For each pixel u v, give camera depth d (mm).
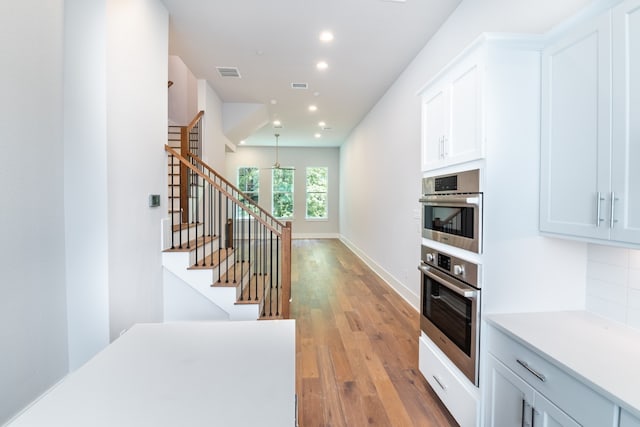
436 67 3488
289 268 3344
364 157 7191
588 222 1387
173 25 3395
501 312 1723
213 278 3221
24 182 1716
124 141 2387
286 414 812
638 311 1508
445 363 2086
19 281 1682
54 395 890
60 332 2045
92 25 2137
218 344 1214
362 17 3215
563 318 1665
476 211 1718
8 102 1595
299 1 2973
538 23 2064
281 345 1209
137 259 2598
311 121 7562
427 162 2352
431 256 2254
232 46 3840
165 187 3105
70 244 2125
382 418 2080
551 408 1281
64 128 2092
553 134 1596
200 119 4965
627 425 999
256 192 11344
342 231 10805
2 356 1574
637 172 1181
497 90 1674
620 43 1233
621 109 1234
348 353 2938
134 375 995
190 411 822
